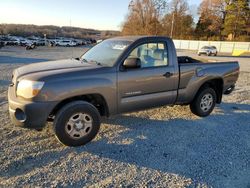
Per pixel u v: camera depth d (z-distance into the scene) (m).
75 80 3.81
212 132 4.86
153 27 72.38
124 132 4.66
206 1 73.88
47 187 2.98
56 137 4.02
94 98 4.20
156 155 3.85
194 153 3.97
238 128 5.14
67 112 3.79
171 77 4.87
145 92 4.57
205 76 5.42
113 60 4.30
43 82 3.59
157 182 3.16
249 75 13.64
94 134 4.12
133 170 3.42
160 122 5.26
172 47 4.92
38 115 3.60
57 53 31.48
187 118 5.58
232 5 66.19
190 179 3.25
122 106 4.36
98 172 3.34
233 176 3.38
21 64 16.33
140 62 4.25
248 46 51.53
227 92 6.15
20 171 3.30
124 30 75.25
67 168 3.41
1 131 4.48
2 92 7.55
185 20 75.38
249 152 4.09
